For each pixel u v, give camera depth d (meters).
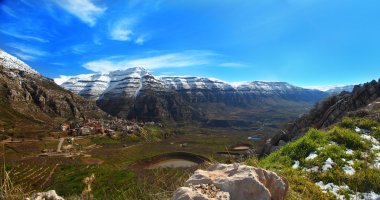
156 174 11.50
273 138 34.62
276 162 17.47
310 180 13.99
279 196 8.94
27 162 142.00
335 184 13.52
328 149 16.80
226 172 8.92
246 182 7.92
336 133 18.61
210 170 9.52
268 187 8.87
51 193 9.11
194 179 8.43
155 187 10.70
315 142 18.02
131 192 10.88
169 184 10.59
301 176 14.34
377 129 20.09
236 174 8.59
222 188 7.88
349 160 15.70
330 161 15.59
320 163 15.55
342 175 13.89
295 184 13.09
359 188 12.91
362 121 21.84
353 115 24.89
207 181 8.23
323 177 14.12
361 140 18.14
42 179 95.94
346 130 19.05
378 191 12.58
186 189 7.37
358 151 16.41
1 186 8.90
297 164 16.42
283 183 9.13
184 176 11.02
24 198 8.73
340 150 16.62
